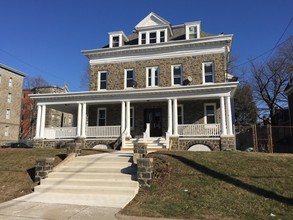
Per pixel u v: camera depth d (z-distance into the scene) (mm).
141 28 22734
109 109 21828
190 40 20516
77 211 6480
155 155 10844
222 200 7090
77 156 12156
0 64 43125
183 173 8945
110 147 19016
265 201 6945
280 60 37844
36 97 20438
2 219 5918
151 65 21578
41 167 9320
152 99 18578
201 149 17438
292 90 28109
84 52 22859
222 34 21156
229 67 42750
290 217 6055
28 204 7113
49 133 20344
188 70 20641
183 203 6988
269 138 18203
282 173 8664
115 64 22406
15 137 46312
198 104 20000
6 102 44844
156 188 8133
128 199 7457
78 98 19891
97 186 8375
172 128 18578
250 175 8609
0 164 11234
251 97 42812
